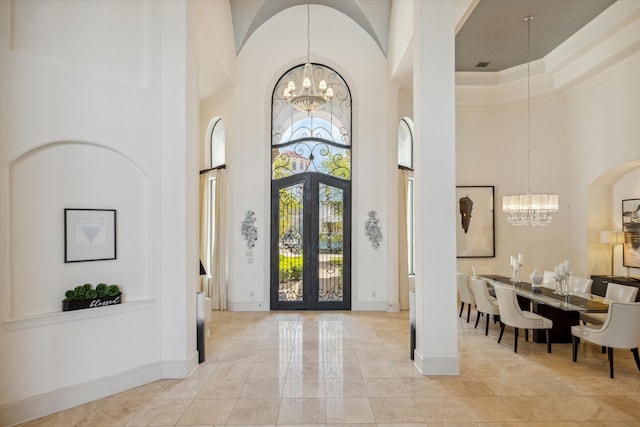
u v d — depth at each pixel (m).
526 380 3.95
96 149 3.68
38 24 3.38
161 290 4.05
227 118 7.25
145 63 4.06
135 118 3.93
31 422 3.12
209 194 7.67
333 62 7.24
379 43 7.15
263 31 7.21
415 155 4.41
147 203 4.01
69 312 3.38
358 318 6.55
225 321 6.34
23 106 3.21
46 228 3.36
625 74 5.96
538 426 3.05
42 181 3.34
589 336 4.23
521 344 5.20
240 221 7.14
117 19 3.87
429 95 4.19
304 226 7.23
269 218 7.16
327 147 7.34
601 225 6.96
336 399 3.52
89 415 3.23
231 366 4.34
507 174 8.05
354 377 4.02
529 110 7.82
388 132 7.12
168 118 4.14
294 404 3.42
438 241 4.14
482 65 7.64
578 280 5.91
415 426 3.05
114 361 3.68
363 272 7.14
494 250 8.12
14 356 3.11
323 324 6.15
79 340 3.47
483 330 5.93
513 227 8.01
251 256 7.13
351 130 7.29
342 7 7.08
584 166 6.96
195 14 4.41
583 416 3.20
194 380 3.96
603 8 5.58
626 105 5.95
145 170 3.98
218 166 7.29
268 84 7.21
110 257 3.74
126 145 3.85
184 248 4.09
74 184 3.54
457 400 3.50
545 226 7.68
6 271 3.07
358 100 7.22
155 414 3.25
